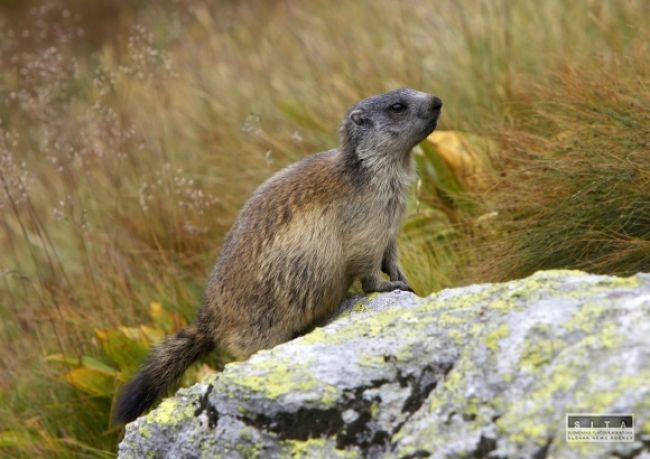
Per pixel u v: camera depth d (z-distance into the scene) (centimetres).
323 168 1412
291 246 1352
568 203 1480
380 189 1414
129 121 2503
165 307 1895
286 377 1024
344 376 1005
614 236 1436
